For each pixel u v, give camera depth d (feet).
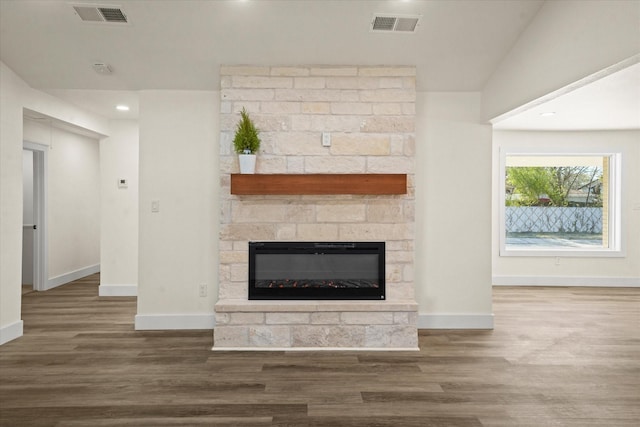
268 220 12.87
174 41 11.93
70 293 19.72
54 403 8.82
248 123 12.34
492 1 10.58
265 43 12.05
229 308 12.17
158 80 13.56
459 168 14.42
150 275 14.05
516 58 11.96
